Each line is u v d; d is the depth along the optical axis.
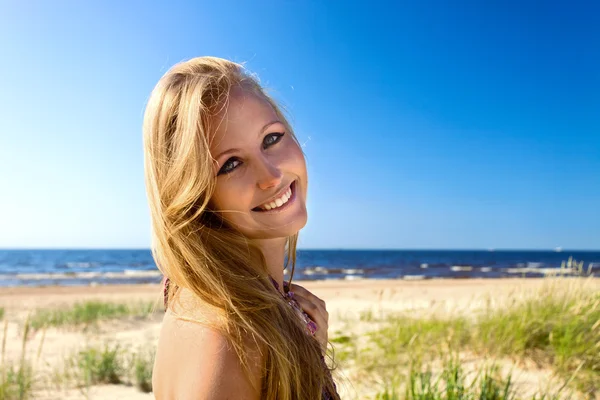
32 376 4.57
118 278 34.41
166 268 1.05
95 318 8.89
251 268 1.09
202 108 1.07
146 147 1.13
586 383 3.63
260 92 1.22
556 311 4.84
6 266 57.91
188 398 0.84
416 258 93.50
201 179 1.04
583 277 5.86
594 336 4.18
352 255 114.88
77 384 4.47
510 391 3.48
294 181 1.22
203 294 0.96
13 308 12.16
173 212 1.05
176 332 0.92
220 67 1.14
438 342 4.69
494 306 5.54
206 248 1.05
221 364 0.85
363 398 3.46
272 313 1.01
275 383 0.91
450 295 13.23
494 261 75.62
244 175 1.12
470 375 3.85
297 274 40.00
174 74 1.13
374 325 6.64
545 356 4.15
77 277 35.94
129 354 5.53
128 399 4.10
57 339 6.96
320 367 1.06
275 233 1.17
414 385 3.38
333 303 10.98
